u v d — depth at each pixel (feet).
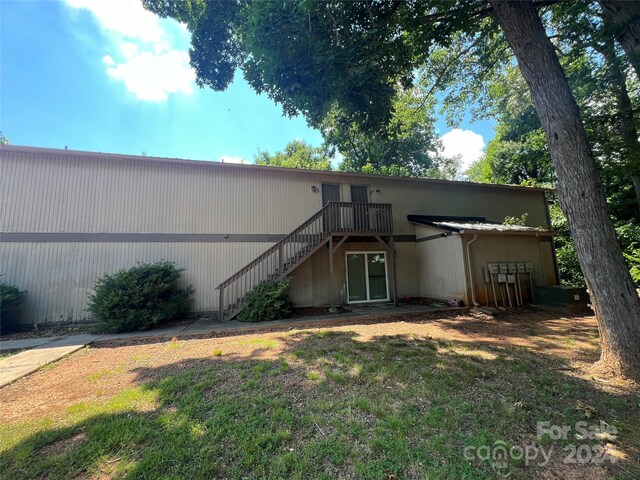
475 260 30.94
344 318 25.55
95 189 27.84
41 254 25.89
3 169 25.67
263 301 26.32
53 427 8.63
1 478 6.57
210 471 6.57
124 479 6.39
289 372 12.87
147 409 9.71
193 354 16.20
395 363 13.76
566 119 13.79
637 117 25.07
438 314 27.53
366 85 18.29
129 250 28.14
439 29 21.24
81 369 14.12
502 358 14.33
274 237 32.55
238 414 9.16
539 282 33.09
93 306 23.38
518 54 15.35
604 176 26.94
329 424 8.55
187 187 30.53
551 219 51.37
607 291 12.52
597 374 12.26
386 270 36.47
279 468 6.63
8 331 24.06
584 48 24.54
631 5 21.52
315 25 15.38
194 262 29.76
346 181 36.78
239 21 20.80
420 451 7.19
